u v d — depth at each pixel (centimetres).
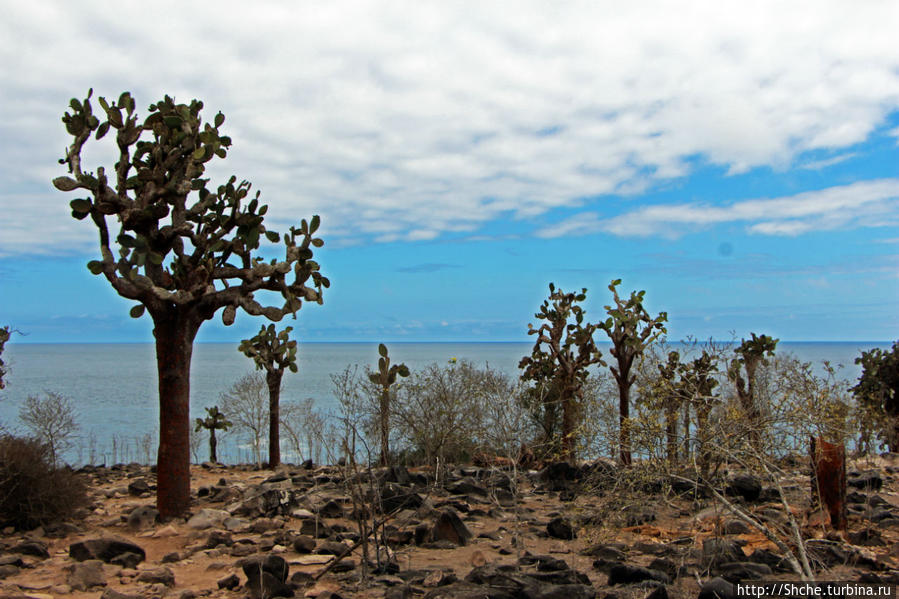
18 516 793
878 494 1006
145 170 862
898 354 1634
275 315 930
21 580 584
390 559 637
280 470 1392
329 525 816
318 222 966
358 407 1030
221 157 966
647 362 818
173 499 867
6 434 897
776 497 850
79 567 580
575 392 1393
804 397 694
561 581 544
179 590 561
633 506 714
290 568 633
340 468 884
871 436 1213
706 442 641
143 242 852
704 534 714
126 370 12081
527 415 1302
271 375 1527
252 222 927
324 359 14788
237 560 668
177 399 882
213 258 920
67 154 830
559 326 1458
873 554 616
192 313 898
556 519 772
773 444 668
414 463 1334
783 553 602
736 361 876
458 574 598
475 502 973
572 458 1203
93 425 3431
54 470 848
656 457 670
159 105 895
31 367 13675
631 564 614
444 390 1203
